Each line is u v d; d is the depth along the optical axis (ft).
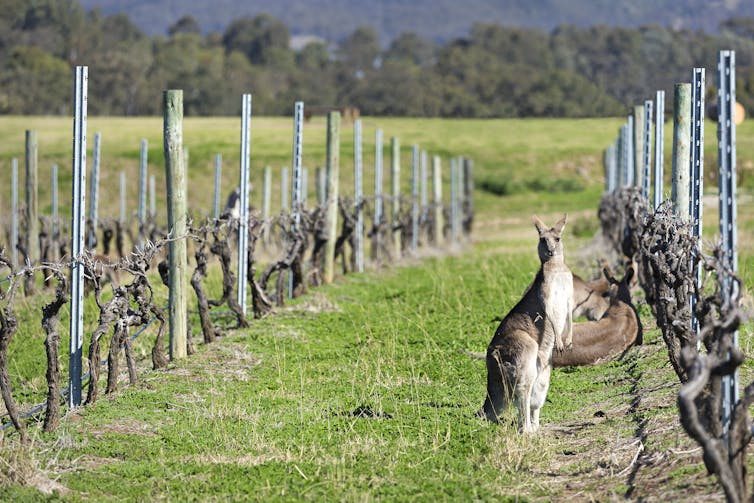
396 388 148.97
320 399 143.23
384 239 336.70
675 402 122.42
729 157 92.58
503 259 320.09
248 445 120.06
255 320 205.05
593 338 132.36
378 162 327.67
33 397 156.66
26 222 285.64
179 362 166.40
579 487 101.09
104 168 621.31
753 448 98.89
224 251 191.93
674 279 119.14
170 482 107.14
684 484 94.17
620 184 289.12
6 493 101.55
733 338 92.32
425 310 215.51
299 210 235.40
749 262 238.07
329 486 103.60
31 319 218.38
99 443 121.70
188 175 629.92
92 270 141.18
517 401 119.44
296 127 234.79
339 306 227.61
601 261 157.58
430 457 112.88
